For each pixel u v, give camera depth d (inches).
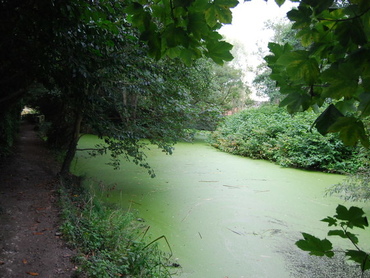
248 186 314.8
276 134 505.7
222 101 634.2
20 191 203.8
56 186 218.5
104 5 108.6
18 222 152.0
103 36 126.4
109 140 247.0
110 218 175.2
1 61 132.9
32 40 118.9
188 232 194.4
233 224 210.5
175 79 227.6
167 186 300.8
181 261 155.3
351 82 32.2
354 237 33.8
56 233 141.2
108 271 111.3
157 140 263.1
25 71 138.9
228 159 476.1
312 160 409.7
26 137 511.2
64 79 140.9
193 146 610.9
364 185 225.8
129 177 326.0
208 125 306.3
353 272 145.3
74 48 124.3
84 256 122.3
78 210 179.8
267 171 395.5
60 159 365.7
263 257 163.6
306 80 36.8
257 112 661.9
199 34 45.1
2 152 307.1
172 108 243.6
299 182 338.0
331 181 346.0
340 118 32.7
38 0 95.0
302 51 36.0
